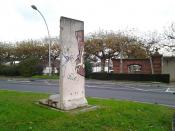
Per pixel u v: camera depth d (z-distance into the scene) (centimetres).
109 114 885
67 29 959
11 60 5056
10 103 866
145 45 4250
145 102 1426
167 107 1255
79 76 1012
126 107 1032
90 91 1934
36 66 4031
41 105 934
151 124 876
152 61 3778
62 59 933
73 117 811
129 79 3538
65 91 933
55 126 709
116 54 4388
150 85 2925
